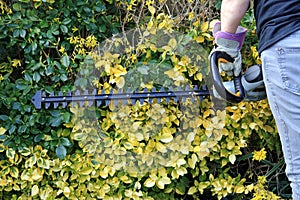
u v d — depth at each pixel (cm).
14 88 225
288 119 151
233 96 177
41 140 225
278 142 232
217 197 234
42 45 228
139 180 219
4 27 227
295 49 147
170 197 228
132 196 218
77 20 234
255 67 178
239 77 179
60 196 229
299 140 151
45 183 224
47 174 221
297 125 150
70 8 233
